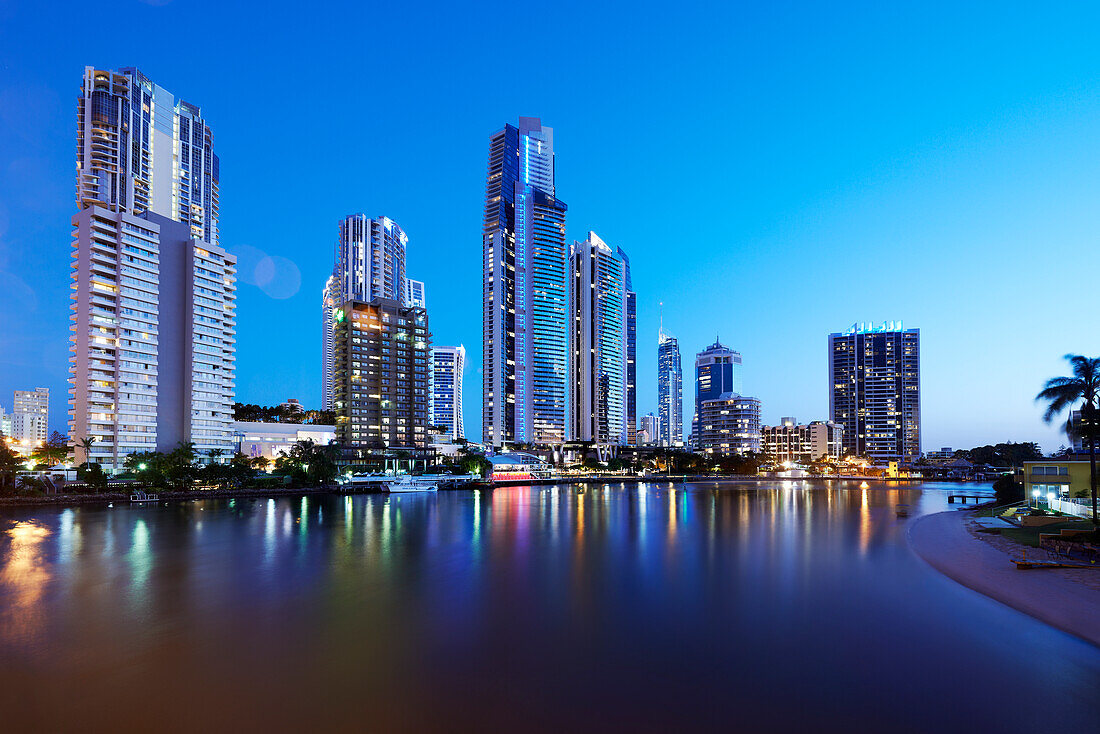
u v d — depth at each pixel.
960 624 35.38
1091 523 71.06
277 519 102.69
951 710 24.19
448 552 65.69
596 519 103.94
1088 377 70.19
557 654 31.19
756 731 22.66
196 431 175.62
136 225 166.38
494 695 26.03
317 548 68.81
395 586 47.66
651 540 75.50
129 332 162.75
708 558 60.84
